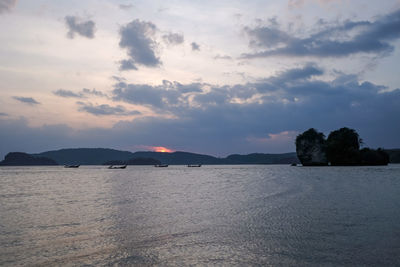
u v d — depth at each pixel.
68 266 12.36
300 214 23.05
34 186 54.28
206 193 39.84
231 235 17.09
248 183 57.25
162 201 31.81
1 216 23.16
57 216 23.08
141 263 12.70
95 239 16.34
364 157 157.12
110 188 48.94
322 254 13.64
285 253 13.86
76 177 89.00
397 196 33.72
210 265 12.47
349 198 32.31
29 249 14.53
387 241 15.45
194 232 17.86
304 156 166.62
